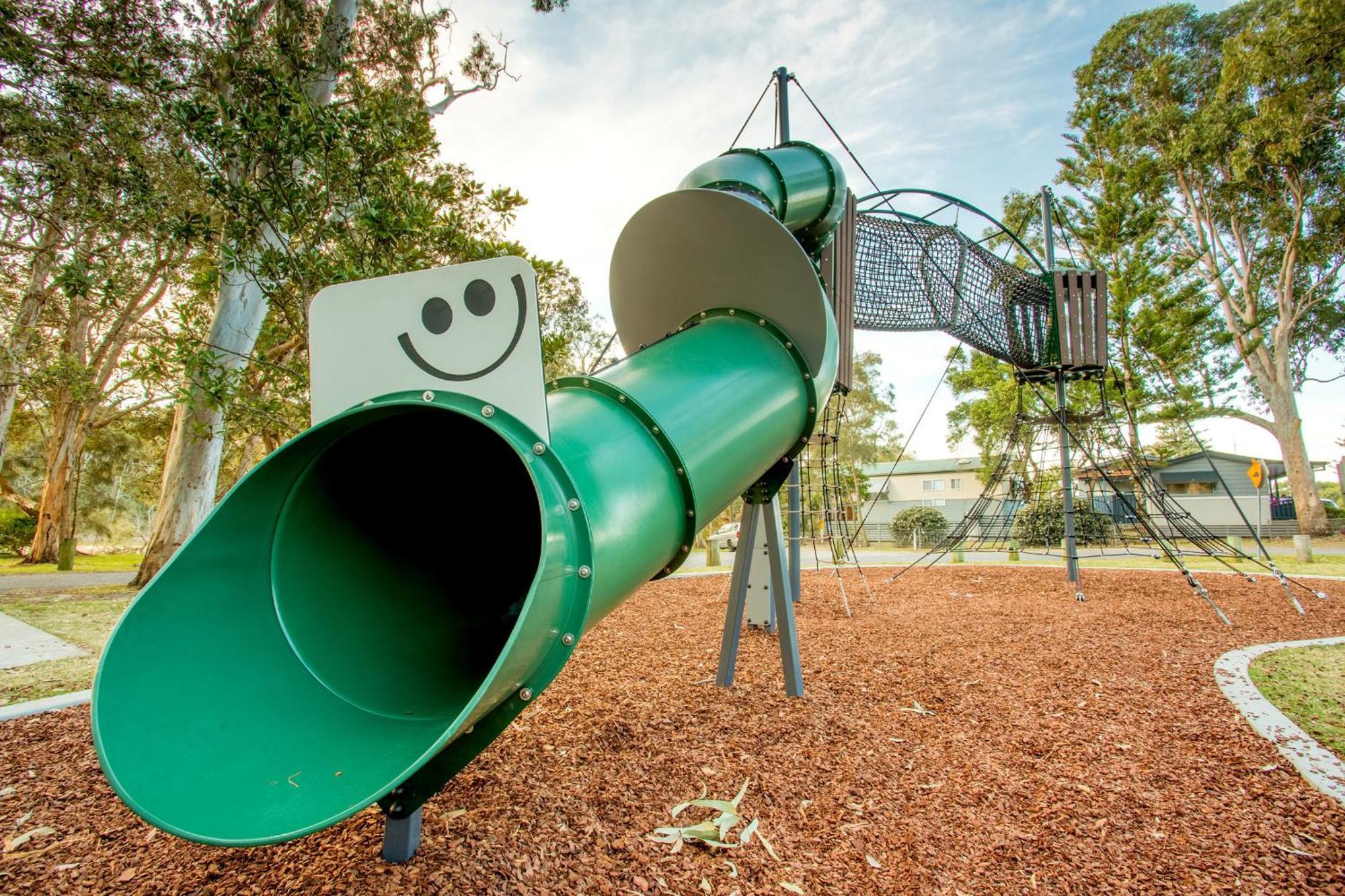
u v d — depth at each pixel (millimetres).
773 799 2361
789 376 3018
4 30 5637
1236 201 22859
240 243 4379
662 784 2471
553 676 1519
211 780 1283
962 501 32594
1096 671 4219
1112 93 24125
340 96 6383
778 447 2977
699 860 1944
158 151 6055
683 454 2168
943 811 2273
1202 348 24391
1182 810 2273
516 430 1529
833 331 3240
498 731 1557
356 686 1657
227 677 1470
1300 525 23781
